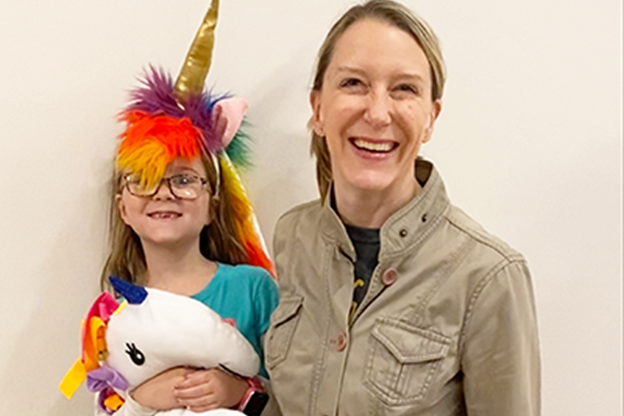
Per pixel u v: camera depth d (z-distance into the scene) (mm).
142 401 887
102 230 1093
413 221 791
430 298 773
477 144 1088
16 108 1034
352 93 777
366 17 786
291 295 907
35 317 1084
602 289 1094
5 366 1082
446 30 1072
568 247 1092
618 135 1069
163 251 1004
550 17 1059
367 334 791
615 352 1104
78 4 1036
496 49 1070
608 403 1115
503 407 769
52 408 1114
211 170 984
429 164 835
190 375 875
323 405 806
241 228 1051
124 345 867
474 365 773
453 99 1084
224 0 1095
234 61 1104
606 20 1057
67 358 1109
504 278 749
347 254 831
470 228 798
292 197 1130
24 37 1024
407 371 768
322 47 841
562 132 1074
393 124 766
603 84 1063
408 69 760
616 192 1076
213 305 1010
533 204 1089
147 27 1072
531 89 1071
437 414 798
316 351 832
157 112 941
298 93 1107
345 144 789
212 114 984
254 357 928
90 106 1061
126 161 931
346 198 817
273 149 1115
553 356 1113
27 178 1051
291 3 1090
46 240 1071
